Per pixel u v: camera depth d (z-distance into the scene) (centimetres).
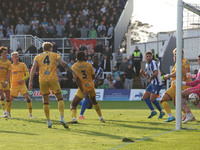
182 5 1441
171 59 5631
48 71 1492
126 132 1365
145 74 2056
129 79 4484
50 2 5703
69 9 5591
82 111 1984
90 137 1227
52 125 1609
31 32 5066
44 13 5541
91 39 4700
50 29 5072
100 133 1334
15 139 1175
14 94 2112
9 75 2039
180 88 1443
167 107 1784
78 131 1392
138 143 1090
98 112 1781
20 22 5312
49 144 1077
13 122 1758
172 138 1192
